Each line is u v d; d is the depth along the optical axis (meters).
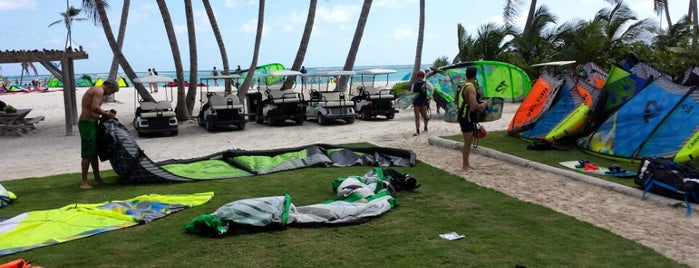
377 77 64.56
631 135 8.97
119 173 8.05
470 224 5.68
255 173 8.48
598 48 21.98
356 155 9.56
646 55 22.19
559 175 8.08
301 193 7.21
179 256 4.84
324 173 8.56
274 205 5.66
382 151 9.70
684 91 8.73
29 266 4.46
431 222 5.76
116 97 31.38
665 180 6.49
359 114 17.73
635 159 8.61
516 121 11.89
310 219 5.68
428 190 7.24
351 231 5.46
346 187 6.57
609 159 9.02
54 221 5.80
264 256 4.80
